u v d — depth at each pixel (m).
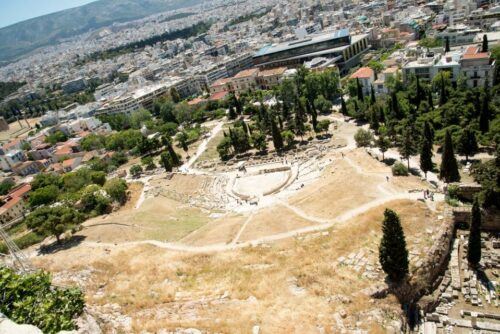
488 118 124.25
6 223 166.88
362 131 142.00
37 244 120.88
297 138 177.12
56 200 163.88
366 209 93.56
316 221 95.12
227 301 66.06
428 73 173.75
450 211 86.81
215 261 84.69
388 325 60.81
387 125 143.38
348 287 68.00
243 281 73.31
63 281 81.25
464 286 72.69
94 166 196.00
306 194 112.94
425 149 105.69
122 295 72.00
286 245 86.75
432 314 67.25
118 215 129.88
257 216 106.31
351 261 75.81
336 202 101.38
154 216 124.25
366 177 111.25
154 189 155.12
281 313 60.75
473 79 160.50
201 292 70.81
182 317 60.69
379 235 81.69
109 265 88.75
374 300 65.44
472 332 63.41
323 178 123.69
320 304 63.09
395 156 128.88
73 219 120.62
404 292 68.44
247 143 176.00
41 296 41.44
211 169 167.12
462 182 100.25
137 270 84.62
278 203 113.19
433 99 160.62
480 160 112.88
